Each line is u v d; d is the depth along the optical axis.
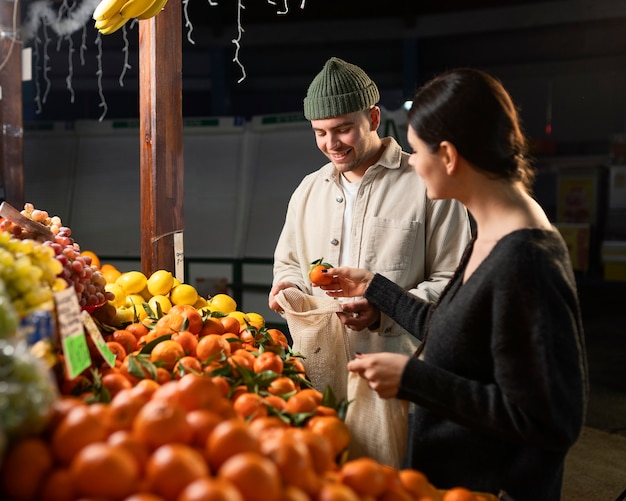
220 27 10.52
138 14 2.27
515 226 1.28
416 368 1.29
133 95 11.67
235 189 5.66
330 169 2.38
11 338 1.02
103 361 1.62
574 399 1.19
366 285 1.92
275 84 11.34
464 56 10.61
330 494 1.02
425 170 1.36
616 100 12.87
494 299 1.23
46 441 1.00
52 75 10.54
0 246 1.34
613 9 9.34
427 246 2.26
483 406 1.23
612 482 3.45
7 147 3.63
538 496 1.30
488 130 1.28
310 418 1.39
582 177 12.27
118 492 0.90
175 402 1.20
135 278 2.35
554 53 10.31
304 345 1.89
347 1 10.29
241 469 0.93
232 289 5.51
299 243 2.44
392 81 11.08
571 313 1.22
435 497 1.22
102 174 5.93
